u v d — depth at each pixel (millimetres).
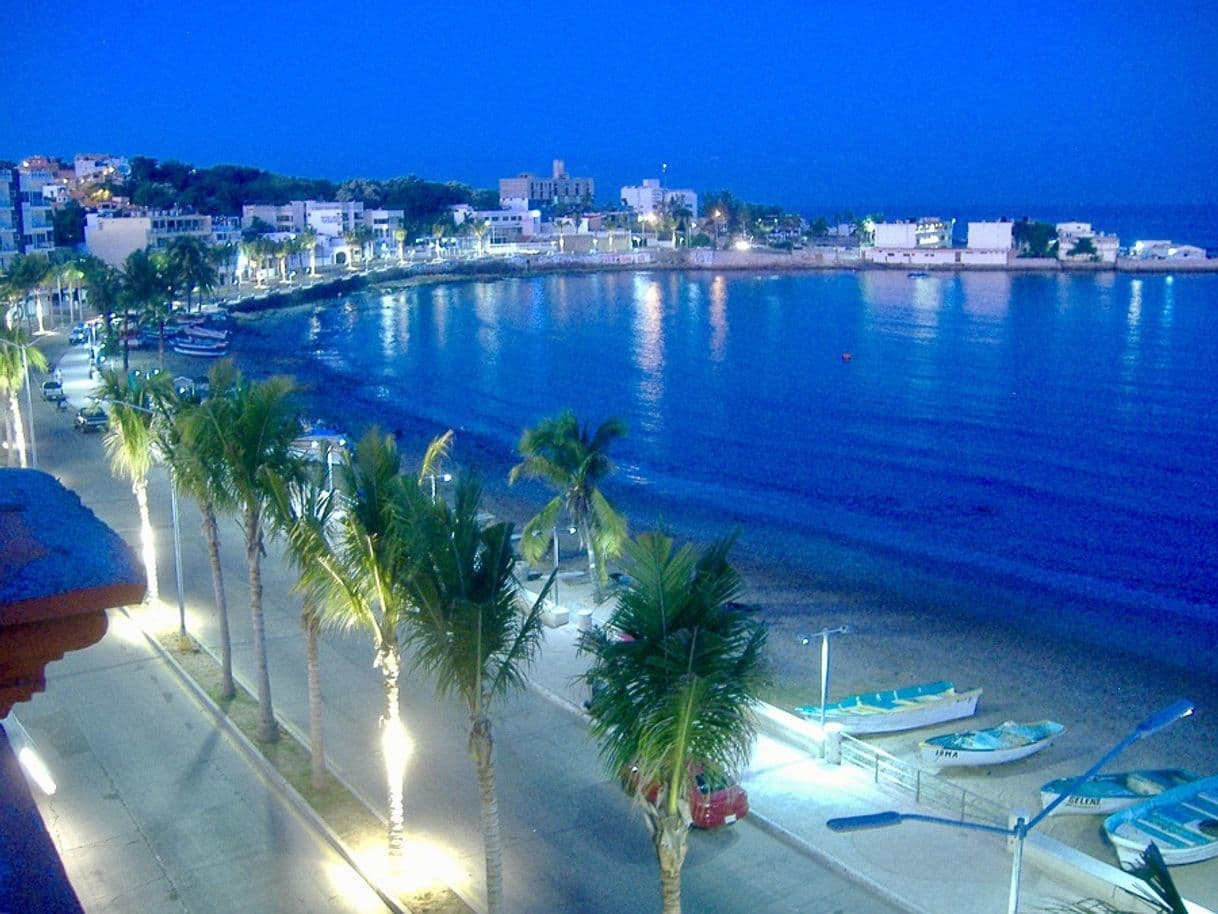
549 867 23281
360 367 120875
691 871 23188
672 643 14695
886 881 22719
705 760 15109
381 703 31812
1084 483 69938
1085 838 27500
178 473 28891
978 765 31000
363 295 196625
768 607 45281
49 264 122562
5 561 2846
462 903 21656
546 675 34000
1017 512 62969
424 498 18406
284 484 24547
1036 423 89562
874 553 54062
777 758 28406
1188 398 99438
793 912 21750
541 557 45344
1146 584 49875
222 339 128750
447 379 113812
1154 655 40750
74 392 87500
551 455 42000
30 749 22953
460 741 29484
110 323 112125
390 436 24203
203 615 39312
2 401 79125
